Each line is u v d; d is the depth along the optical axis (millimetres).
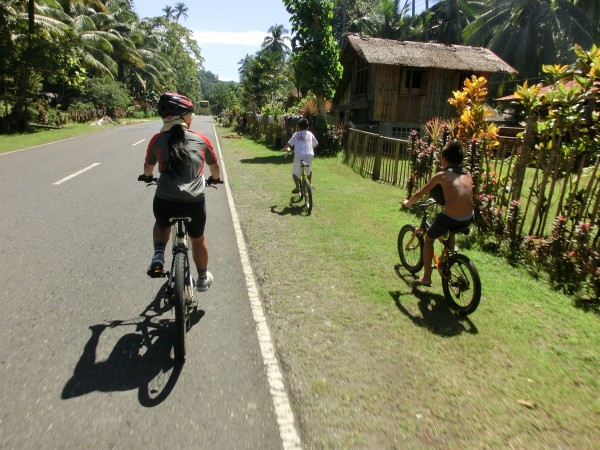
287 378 3369
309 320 4258
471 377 3457
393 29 46375
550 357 3775
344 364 3570
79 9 40375
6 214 7160
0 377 3201
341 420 2947
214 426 2850
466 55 22016
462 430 2896
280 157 16172
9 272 4969
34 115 26359
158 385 3219
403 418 2986
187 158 3660
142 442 2686
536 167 6207
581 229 5273
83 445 2635
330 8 17297
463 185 4527
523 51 30234
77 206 7840
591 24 29766
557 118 5809
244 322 4176
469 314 4480
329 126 17516
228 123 39812
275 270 5457
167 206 3643
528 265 5816
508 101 26219
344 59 24125
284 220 7727
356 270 5539
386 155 11711
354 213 8297
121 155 14570
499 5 33062
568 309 4684
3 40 22422
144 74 55312
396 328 4168
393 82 21672
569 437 2867
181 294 3393
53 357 3477
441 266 4789
